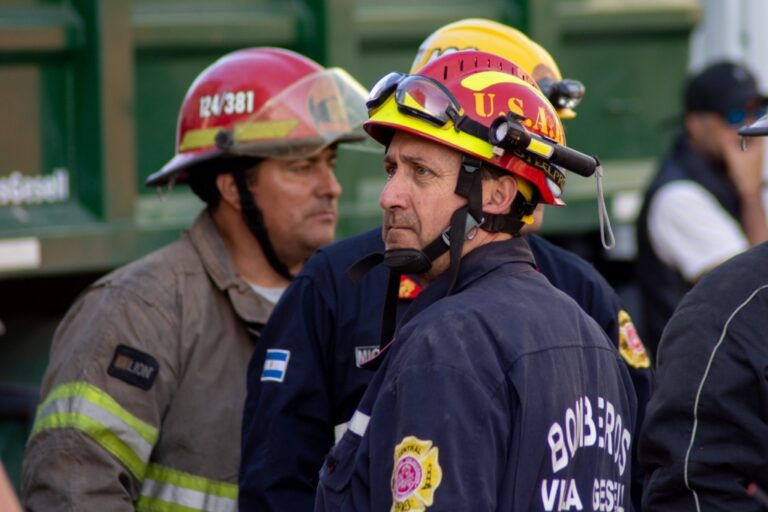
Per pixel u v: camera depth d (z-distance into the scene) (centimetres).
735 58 2105
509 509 740
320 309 997
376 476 747
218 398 1052
